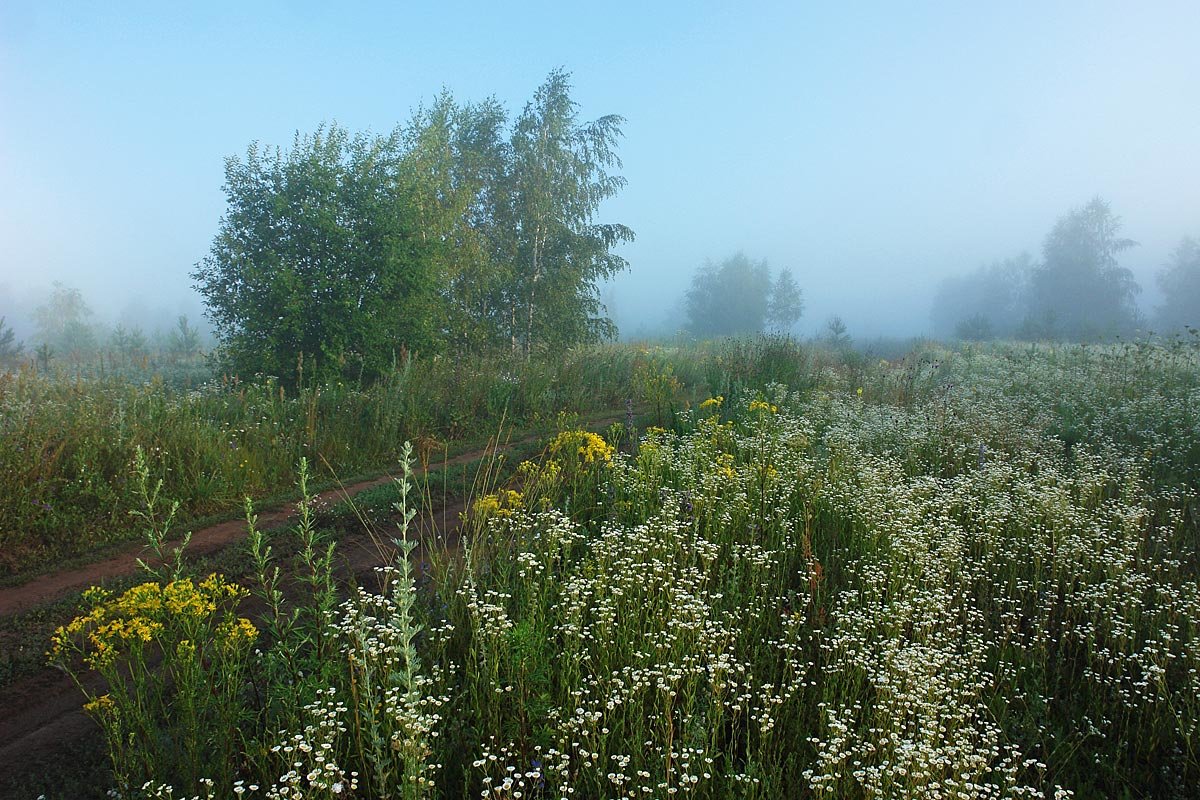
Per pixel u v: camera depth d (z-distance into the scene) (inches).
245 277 608.4
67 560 271.1
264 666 162.9
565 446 364.8
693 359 880.9
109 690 175.2
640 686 156.2
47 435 332.5
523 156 902.4
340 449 425.7
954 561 231.6
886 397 586.9
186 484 340.8
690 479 300.8
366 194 641.0
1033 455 386.3
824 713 156.3
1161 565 255.6
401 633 143.1
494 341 885.8
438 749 146.1
